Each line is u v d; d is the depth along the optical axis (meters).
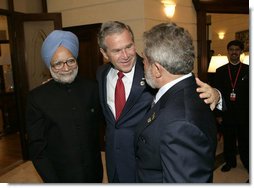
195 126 0.87
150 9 3.96
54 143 1.43
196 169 0.84
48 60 1.38
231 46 3.01
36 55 4.09
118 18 4.07
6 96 5.53
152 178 1.00
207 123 0.92
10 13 3.77
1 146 4.64
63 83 1.44
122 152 1.41
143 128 1.02
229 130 3.12
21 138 3.90
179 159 0.84
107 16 4.15
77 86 1.49
